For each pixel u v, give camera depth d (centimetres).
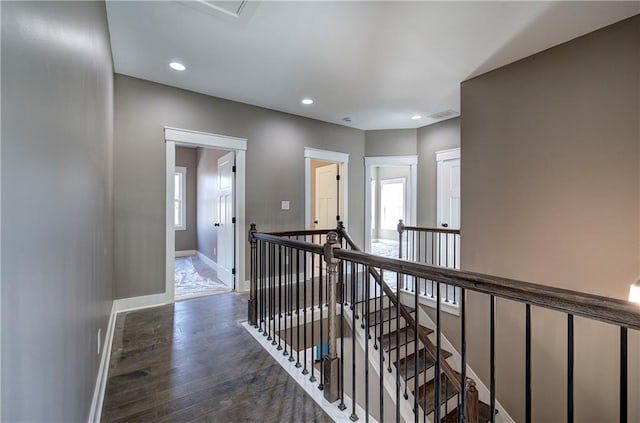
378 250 796
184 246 718
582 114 241
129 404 173
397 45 260
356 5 210
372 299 383
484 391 306
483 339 309
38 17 76
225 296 380
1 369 56
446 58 281
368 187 538
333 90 361
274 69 306
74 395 117
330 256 183
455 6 209
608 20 221
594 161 235
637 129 215
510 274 285
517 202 282
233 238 414
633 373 217
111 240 287
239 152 404
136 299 331
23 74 67
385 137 533
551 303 90
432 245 468
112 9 215
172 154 351
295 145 455
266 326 288
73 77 116
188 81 337
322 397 183
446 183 472
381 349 167
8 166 59
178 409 170
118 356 227
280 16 221
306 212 466
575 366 245
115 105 315
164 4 208
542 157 265
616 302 80
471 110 324
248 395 183
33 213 73
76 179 122
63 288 100
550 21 224
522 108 279
